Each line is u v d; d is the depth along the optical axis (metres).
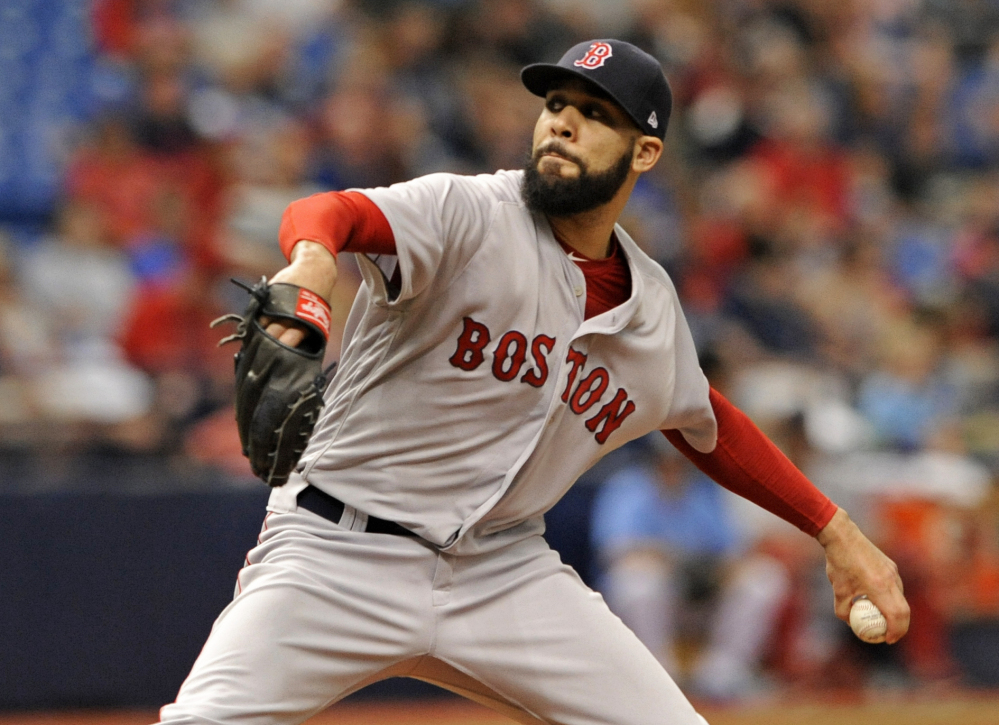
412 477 10.32
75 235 29.00
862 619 11.80
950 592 26.98
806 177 40.12
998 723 22.83
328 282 8.78
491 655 10.59
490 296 10.00
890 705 24.28
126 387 24.56
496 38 40.53
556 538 24.12
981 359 36.06
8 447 22.72
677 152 39.78
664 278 11.27
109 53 35.16
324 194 9.23
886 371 33.12
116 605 21.47
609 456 25.12
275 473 8.85
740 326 33.59
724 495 24.70
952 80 47.22
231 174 31.75
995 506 28.20
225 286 29.23
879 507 26.23
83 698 21.20
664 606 23.33
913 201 43.22
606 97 10.23
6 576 21.00
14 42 34.56
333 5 39.31
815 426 28.56
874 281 37.88
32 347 25.44
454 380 10.13
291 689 9.80
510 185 10.50
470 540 10.51
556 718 10.77
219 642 9.77
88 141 32.00
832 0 45.97
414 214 9.46
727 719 22.59
